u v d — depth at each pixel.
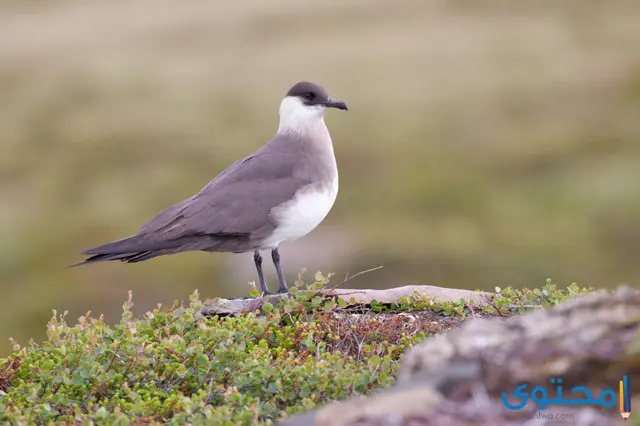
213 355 8.22
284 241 10.92
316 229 26.05
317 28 50.84
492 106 37.34
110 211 29.25
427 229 26.70
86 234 27.58
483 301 9.59
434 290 9.71
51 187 31.61
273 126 36.34
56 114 38.94
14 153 34.81
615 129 34.44
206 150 34.03
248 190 10.72
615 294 5.81
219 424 6.67
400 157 32.75
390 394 5.66
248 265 23.09
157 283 22.88
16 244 26.78
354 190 29.77
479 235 26.56
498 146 33.28
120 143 34.97
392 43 46.69
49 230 27.56
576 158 32.22
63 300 23.23
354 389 7.45
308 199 10.82
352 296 9.52
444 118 36.53
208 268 23.20
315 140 11.22
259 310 9.35
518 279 24.83
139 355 7.94
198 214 10.65
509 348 5.58
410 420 5.34
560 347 5.45
